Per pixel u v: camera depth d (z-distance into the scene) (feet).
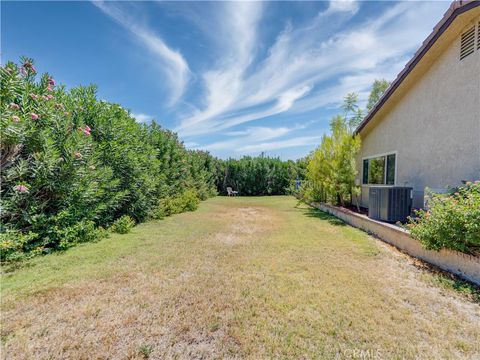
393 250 17.29
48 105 16.53
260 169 75.87
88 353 7.36
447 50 19.20
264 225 26.71
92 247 17.80
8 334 8.12
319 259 15.44
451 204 12.78
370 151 32.96
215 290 11.23
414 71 22.00
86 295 10.69
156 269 13.71
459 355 7.29
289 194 73.77
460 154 17.94
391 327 8.55
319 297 10.59
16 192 14.65
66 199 17.57
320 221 29.35
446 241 12.63
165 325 8.69
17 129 13.99
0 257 14.29
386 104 27.02
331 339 7.97
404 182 24.88
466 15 16.48
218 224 27.30
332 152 35.70
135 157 25.82
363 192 34.81
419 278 12.46
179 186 42.45
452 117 18.70
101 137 22.88
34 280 12.10
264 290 11.24
